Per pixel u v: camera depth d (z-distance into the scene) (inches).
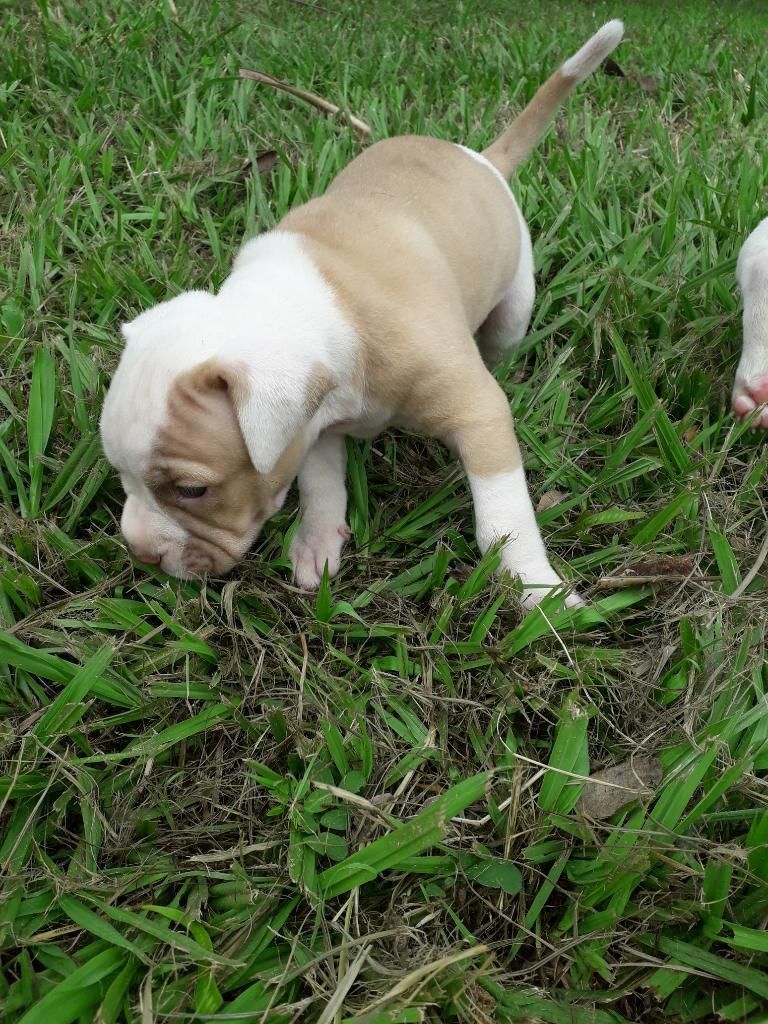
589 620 14.4
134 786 12.5
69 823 12.5
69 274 20.7
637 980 10.8
